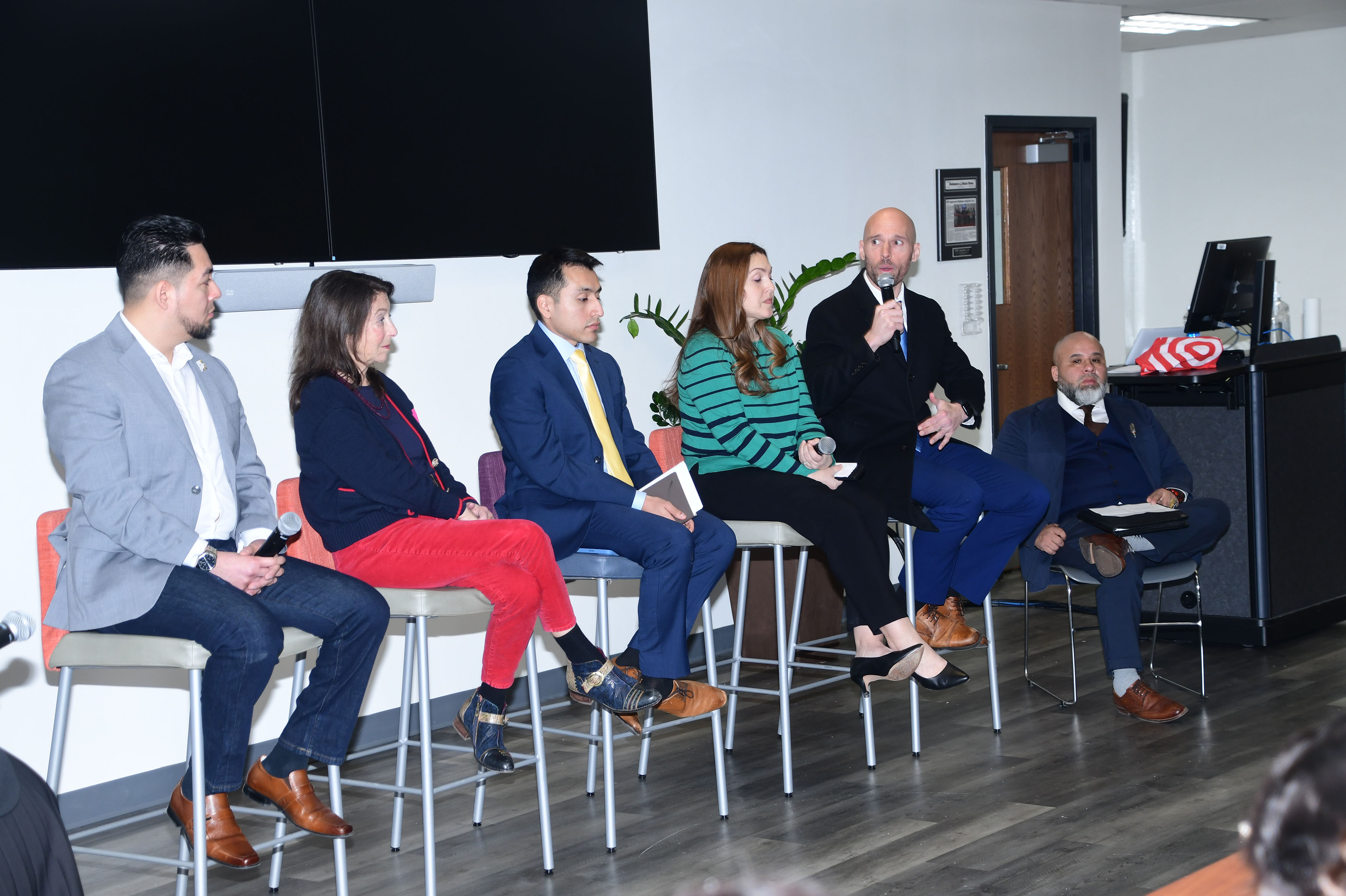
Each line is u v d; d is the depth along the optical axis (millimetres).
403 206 3748
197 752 2336
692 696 3021
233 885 2824
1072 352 4207
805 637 4691
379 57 3674
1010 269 6293
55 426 2436
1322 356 4660
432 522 2777
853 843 2857
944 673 3160
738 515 3293
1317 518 4691
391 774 3619
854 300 3760
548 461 3023
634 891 2654
